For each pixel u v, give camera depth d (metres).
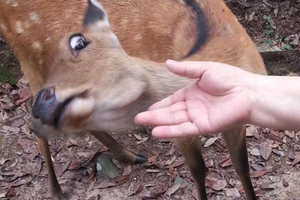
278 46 1.53
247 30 1.58
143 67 0.73
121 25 1.03
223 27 0.93
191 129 0.69
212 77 0.69
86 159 1.34
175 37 0.97
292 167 1.28
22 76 1.56
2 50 1.55
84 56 0.70
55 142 1.38
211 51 0.90
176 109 0.71
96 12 0.74
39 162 1.34
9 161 1.35
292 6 1.61
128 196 1.25
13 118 1.46
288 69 1.52
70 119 0.67
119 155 1.32
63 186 1.29
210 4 0.97
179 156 1.33
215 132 0.70
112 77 0.69
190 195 1.24
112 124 0.71
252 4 1.61
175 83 0.75
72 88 0.67
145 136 1.38
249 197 1.13
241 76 0.69
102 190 1.28
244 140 1.05
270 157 1.30
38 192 1.29
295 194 1.23
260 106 0.68
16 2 1.13
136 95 0.71
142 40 1.01
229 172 1.27
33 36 1.12
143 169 1.31
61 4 1.07
